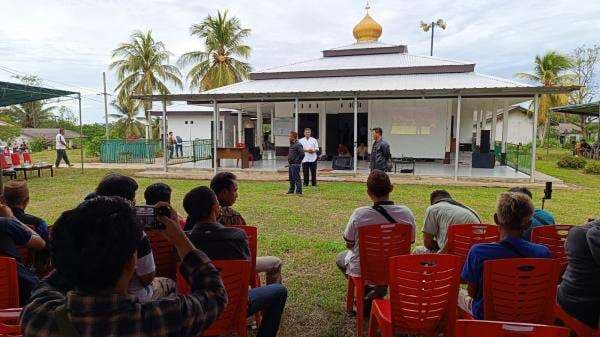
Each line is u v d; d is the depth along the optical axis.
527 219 2.63
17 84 11.77
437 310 2.74
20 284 3.04
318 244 5.94
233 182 3.66
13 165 14.10
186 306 1.28
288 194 10.64
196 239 2.68
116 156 21.39
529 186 12.05
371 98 15.64
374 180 3.67
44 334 1.15
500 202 2.68
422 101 17.14
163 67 33.28
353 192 10.91
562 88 12.09
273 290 3.02
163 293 2.57
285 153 19.33
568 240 2.67
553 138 43.91
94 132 43.94
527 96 13.90
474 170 14.91
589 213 8.43
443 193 4.21
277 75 19.44
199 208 2.71
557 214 8.33
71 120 60.53
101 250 1.11
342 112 18.55
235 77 32.00
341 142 19.02
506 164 16.80
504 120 16.77
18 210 3.72
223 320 2.56
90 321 1.13
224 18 31.44
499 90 12.44
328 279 4.65
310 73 19.09
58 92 13.75
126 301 1.18
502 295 2.53
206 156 21.14
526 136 40.88
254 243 3.42
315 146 11.88
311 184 12.12
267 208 8.76
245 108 21.64
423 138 17.30
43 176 14.83
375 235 3.41
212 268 1.47
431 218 3.92
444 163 17.08
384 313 2.92
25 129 47.25
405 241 3.49
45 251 3.54
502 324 1.62
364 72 18.56
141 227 1.24
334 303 4.01
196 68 31.95
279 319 3.05
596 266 2.49
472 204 9.27
